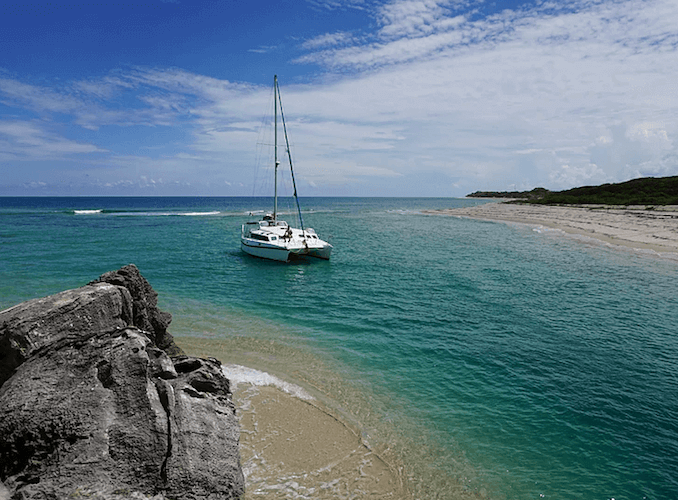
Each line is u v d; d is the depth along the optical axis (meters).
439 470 8.54
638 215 53.69
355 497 7.70
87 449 6.14
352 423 10.08
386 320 17.89
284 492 7.71
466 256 34.94
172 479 6.34
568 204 87.06
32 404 6.26
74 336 7.26
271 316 18.36
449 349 14.69
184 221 73.12
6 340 6.78
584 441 9.53
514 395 11.52
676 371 12.95
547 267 29.56
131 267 10.48
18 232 50.75
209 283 24.98
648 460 8.91
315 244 32.50
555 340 15.53
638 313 18.72
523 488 8.10
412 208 139.88
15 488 5.84
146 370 6.97
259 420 9.99
